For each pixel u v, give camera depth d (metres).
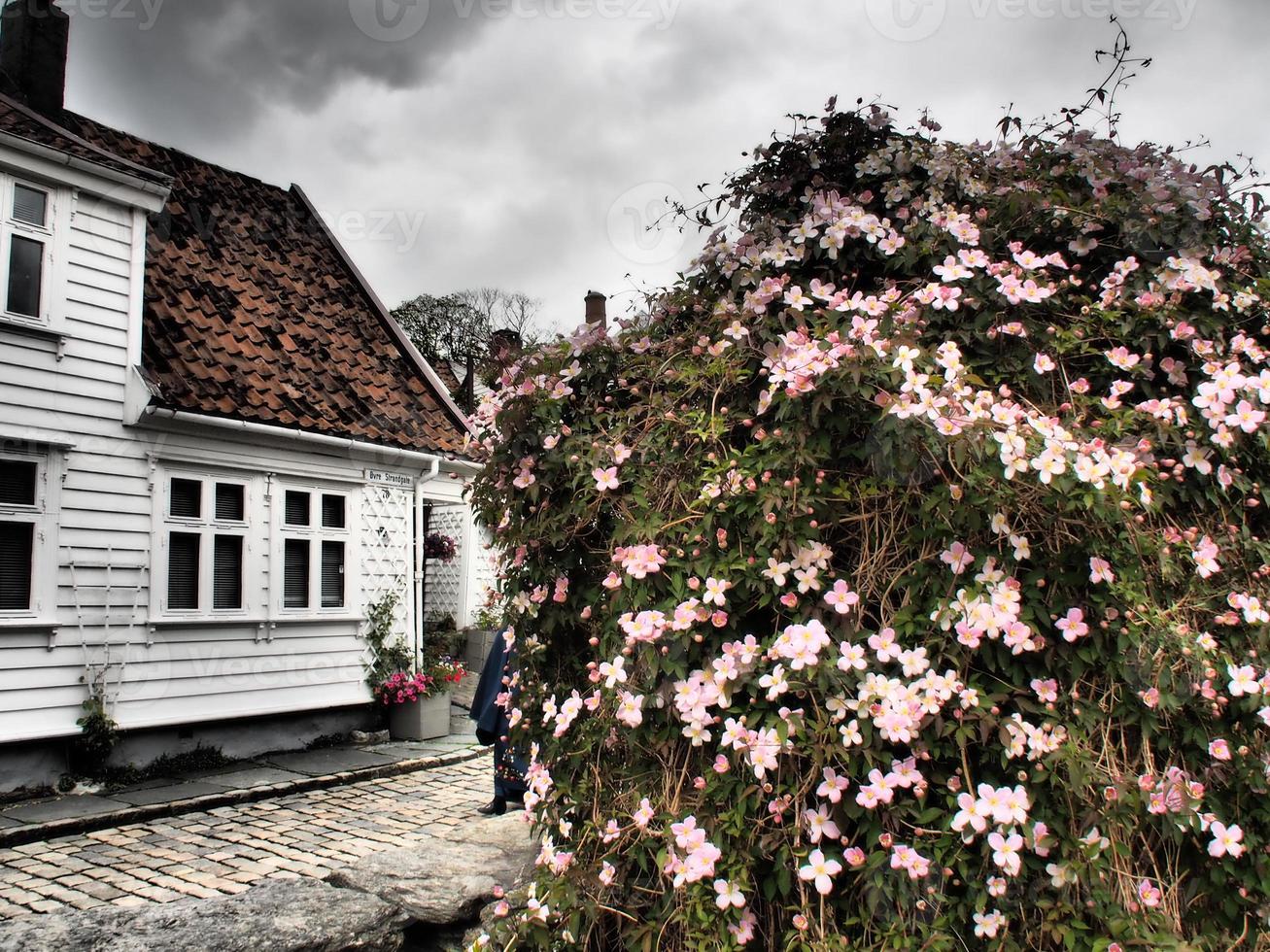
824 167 2.69
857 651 1.80
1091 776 1.71
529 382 2.44
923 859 1.70
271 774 7.47
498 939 2.14
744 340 2.26
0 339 6.57
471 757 8.68
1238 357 2.34
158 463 7.54
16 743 6.50
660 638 2.02
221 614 7.89
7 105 7.29
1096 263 2.43
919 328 2.12
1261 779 1.85
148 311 8.25
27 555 6.66
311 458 8.80
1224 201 2.40
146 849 5.53
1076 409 2.13
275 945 2.51
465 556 13.99
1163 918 1.76
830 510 2.00
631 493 2.28
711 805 1.95
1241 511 2.20
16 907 4.48
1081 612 1.82
